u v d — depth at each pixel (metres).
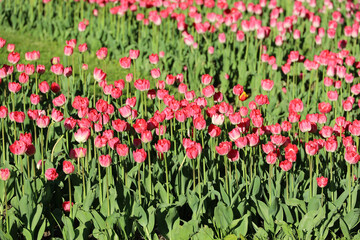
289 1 17.03
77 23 14.89
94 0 15.12
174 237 6.44
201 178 7.39
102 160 6.25
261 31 12.28
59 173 7.04
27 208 6.24
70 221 6.22
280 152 7.74
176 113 6.99
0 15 15.53
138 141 7.12
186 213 7.39
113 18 15.60
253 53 12.72
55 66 8.67
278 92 11.62
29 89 9.79
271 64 11.52
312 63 10.91
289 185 7.19
